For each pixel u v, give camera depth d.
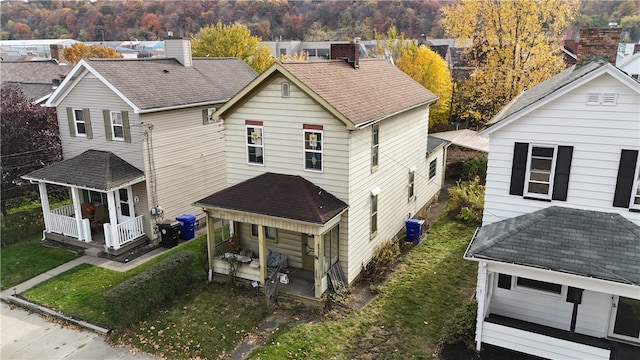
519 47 30.48
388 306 13.64
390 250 16.45
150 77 19.78
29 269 16.92
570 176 11.61
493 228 12.15
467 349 11.59
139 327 12.81
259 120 15.16
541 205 12.09
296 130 14.53
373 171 15.68
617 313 11.33
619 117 10.80
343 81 15.88
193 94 20.42
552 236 10.91
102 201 20.20
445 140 25.58
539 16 30.31
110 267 16.89
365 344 11.87
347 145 13.66
